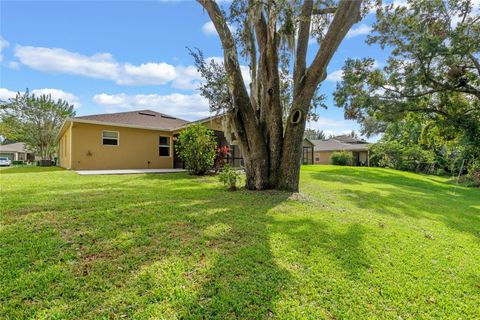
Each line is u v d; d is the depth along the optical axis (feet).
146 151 46.60
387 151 79.41
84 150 40.32
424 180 50.08
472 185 48.01
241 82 20.35
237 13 18.86
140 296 6.76
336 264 9.16
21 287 6.82
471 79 41.19
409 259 10.12
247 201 17.61
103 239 9.91
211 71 20.08
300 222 13.41
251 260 8.97
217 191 21.40
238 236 11.05
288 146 21.44
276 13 18.84
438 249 11.50
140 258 8.64
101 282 7.22
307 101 21.01
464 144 48.19
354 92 47.47
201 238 10.57
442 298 7.73
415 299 7.58
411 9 39.11
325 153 109.09
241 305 6.68
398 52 42.50
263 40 21.04
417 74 42.22
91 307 6.27
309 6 20.21
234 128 21.40
